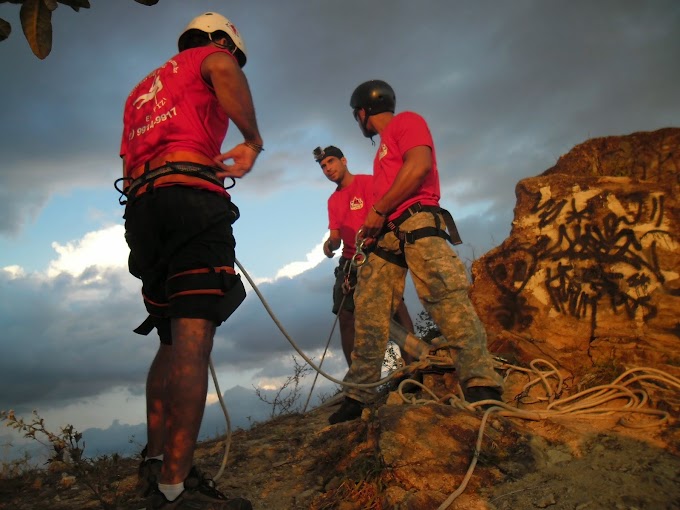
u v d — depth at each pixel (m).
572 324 4.68
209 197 2.59
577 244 4.90
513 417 3.51
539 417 3.46
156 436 2.98
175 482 2.47
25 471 3.94
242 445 4.05
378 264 4.18
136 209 2.63
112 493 3.38
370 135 4.64
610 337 4.52
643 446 2.99
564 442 3.12
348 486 2.97
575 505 2.55
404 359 5.26
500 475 2.85
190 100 2.66
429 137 4.01
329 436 3.77
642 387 3.77
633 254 4.67
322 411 5.04
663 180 5.08
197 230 2.53
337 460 3.38
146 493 2.94
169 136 2.63
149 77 2.82
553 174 5.41
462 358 3.75
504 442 3.07
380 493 2.85
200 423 2.51
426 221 3.96
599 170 5.56
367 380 4.18
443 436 3.08
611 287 4.65
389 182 4.12
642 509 2.47
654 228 4.68
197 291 2.50
